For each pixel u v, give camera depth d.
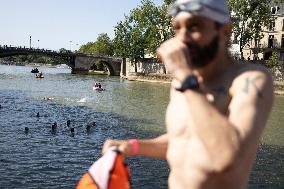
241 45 85.12
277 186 17.33
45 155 21.41
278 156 22.59
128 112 40.16
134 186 16.75
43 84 73.75
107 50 159.75
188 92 2.26
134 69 108.19
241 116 2.26
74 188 16.97
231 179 2.36
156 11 96.19
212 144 2.12
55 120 32.69
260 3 84.88
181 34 2.45
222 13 2.45
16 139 24.69
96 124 31.73
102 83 83.12
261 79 2.43
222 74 2.62
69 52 124.31
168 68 2.39
